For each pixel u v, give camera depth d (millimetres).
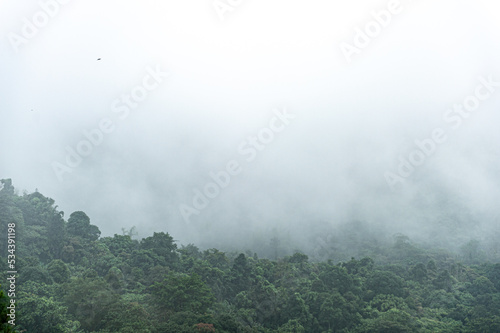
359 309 101000
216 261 120188
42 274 84062
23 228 102062
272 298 100188
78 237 110250
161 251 111625
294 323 94250
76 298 78188
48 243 104125
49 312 69688
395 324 90188
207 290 87812
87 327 75562
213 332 74875
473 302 115062
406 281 124062
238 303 100750
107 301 78688
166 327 74562
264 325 97375
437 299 115562
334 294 99750
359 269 123562
